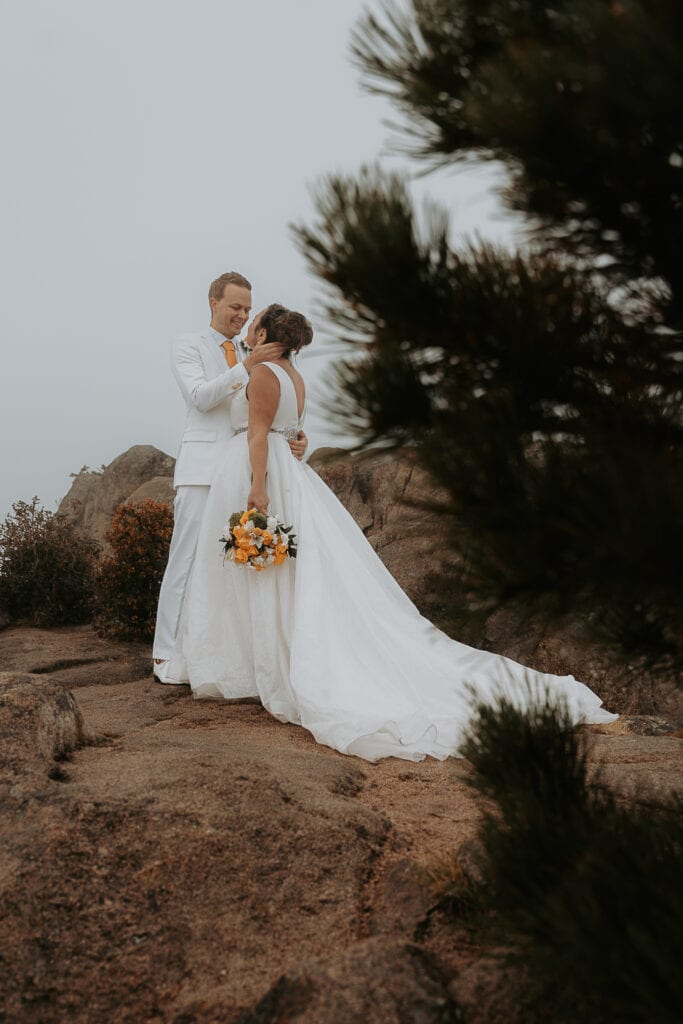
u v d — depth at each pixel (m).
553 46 1.81
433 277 1.89
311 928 2.87
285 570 5.47
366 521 10.88
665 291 1.95
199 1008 2.49
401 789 4.06
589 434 1.95
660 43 1.51
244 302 6.96
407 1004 2.22
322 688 4.90
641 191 1.77
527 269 1.95
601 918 1.85
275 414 5.79
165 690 5.94
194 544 6.75
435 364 2.01
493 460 1.87
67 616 11.59
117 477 15.36
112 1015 2.59
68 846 3.00
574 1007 2.08
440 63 2.03
